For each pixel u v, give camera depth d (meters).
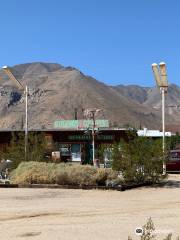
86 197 19.14
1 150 33.06
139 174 24.30
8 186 23.11
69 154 59.19
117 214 14.55
